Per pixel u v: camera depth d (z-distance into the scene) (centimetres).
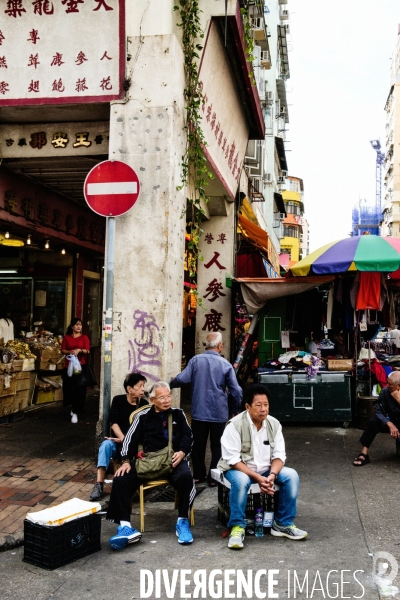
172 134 629
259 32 1978
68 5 629
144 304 622
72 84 646
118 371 625
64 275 1184
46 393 1073
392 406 675
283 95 3419
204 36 727
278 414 890
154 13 635
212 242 1132
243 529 441
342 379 888
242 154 1170
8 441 759
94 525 427
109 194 576
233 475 451
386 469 654
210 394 611
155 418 484
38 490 556
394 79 7056
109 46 633
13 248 1172
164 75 630
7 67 655
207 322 1122
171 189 631
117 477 456
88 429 844
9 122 741
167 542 447
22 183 883
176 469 467
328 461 690
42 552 399
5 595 358
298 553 424
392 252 804
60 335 1180
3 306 1198
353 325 930
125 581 379
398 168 6481
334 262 809
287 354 952
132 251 627
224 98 911
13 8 638
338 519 495
